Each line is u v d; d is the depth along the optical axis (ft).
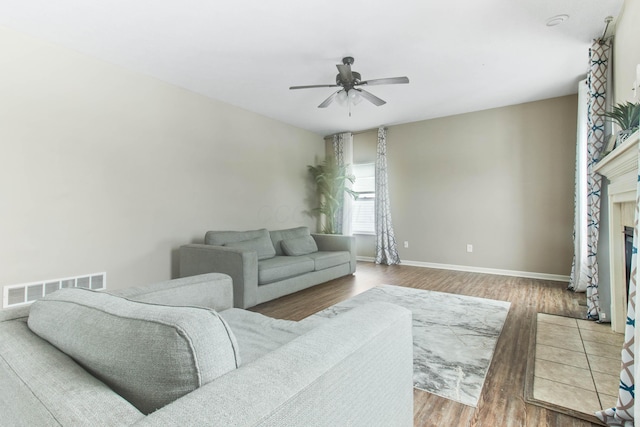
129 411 1.85
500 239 15.55
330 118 17.19
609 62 9.17
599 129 9.27
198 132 13.32
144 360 2.04
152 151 11.72
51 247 9.27
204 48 9.70
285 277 11.74
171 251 12.33
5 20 8.20
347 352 2.57
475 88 13.03
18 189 8.69
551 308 10.30
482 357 6.98
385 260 18.72
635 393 3.84
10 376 2.39
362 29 8.74
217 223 14.08
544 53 10.15
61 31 8.75
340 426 2.46
